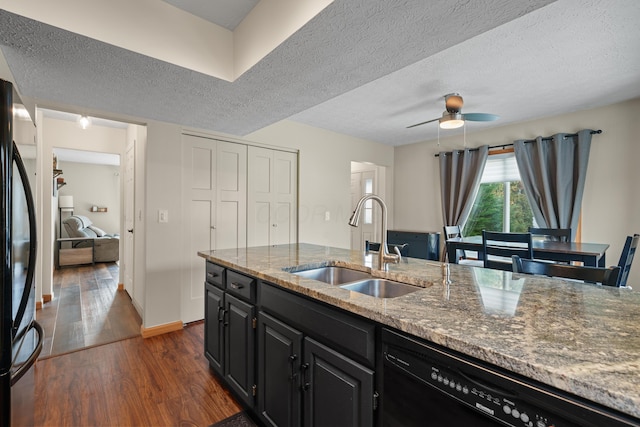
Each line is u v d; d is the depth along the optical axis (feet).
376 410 3.31
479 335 2.58
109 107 7.93
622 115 10.94
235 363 6.04
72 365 7.70
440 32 4.62
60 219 23.36
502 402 2.26
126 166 13.71
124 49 5.09
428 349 2.77
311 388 4.18
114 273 18.10
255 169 12.17
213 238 11.05
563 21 6.18
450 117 9.64
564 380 1.95
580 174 11.56
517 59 7.77
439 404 2.67
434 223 16.66
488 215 14.93
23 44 4.88
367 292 5.27
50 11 4.40
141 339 9.25
